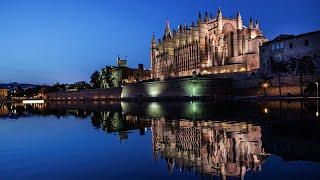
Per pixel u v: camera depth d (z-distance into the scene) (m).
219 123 38.66
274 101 83.06
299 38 97.44
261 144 23.47
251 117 43.44
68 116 65.81
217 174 15.95
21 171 17.98
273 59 105.88
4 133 36.94
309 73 94.56
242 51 144.88
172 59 194.00
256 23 155.12
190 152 22.12
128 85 181.25
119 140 29.00
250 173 15.79
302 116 41.41
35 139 31.14
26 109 110.12
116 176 16.33
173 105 94.56
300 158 18.61
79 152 23.38
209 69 149.75
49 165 19.27
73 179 16.06
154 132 34.06
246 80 116.50
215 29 159.12
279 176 15.05
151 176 16.09
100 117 60.09
